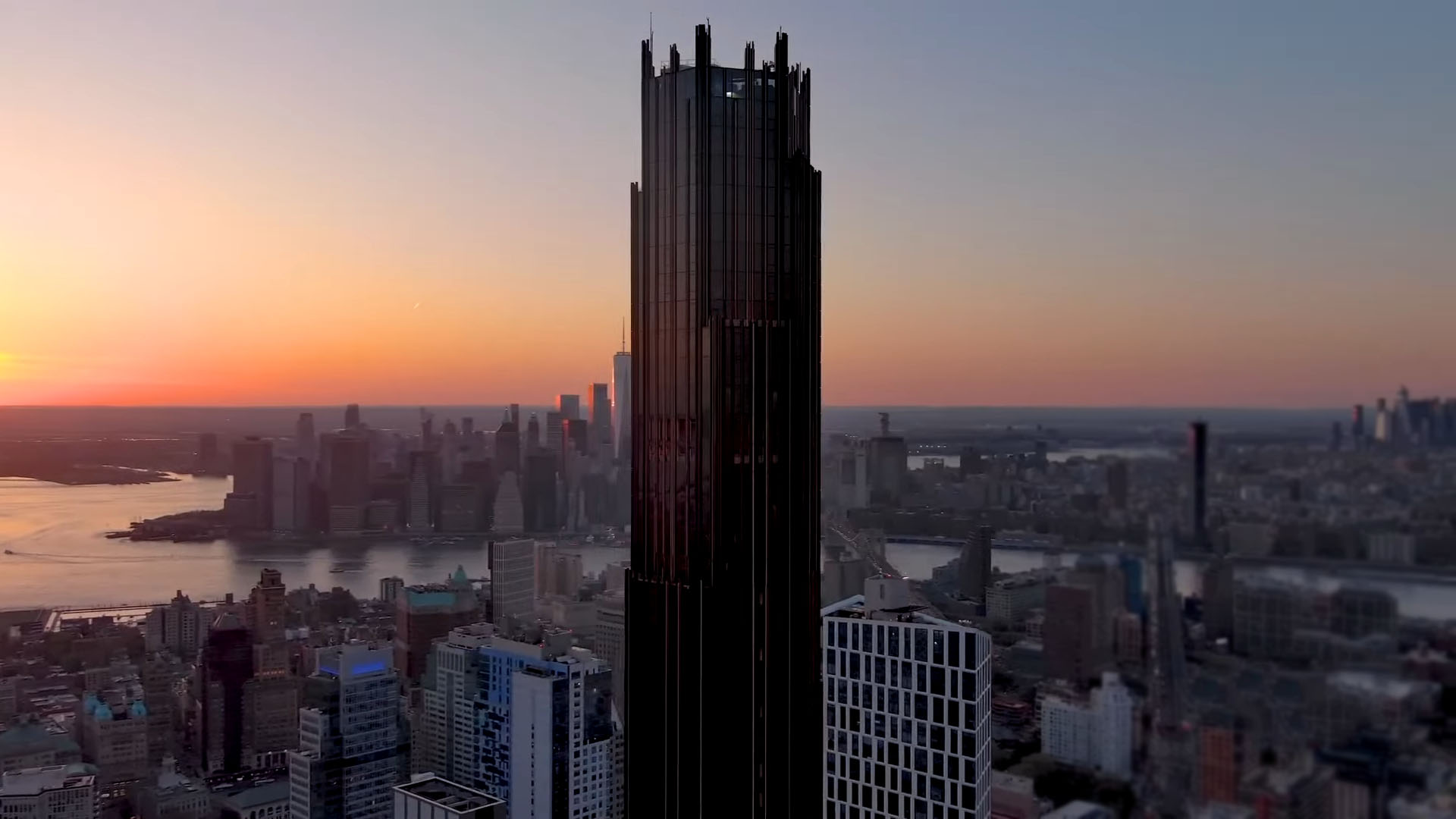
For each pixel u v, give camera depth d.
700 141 89.69
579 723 135.75
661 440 92.50
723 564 88.94
